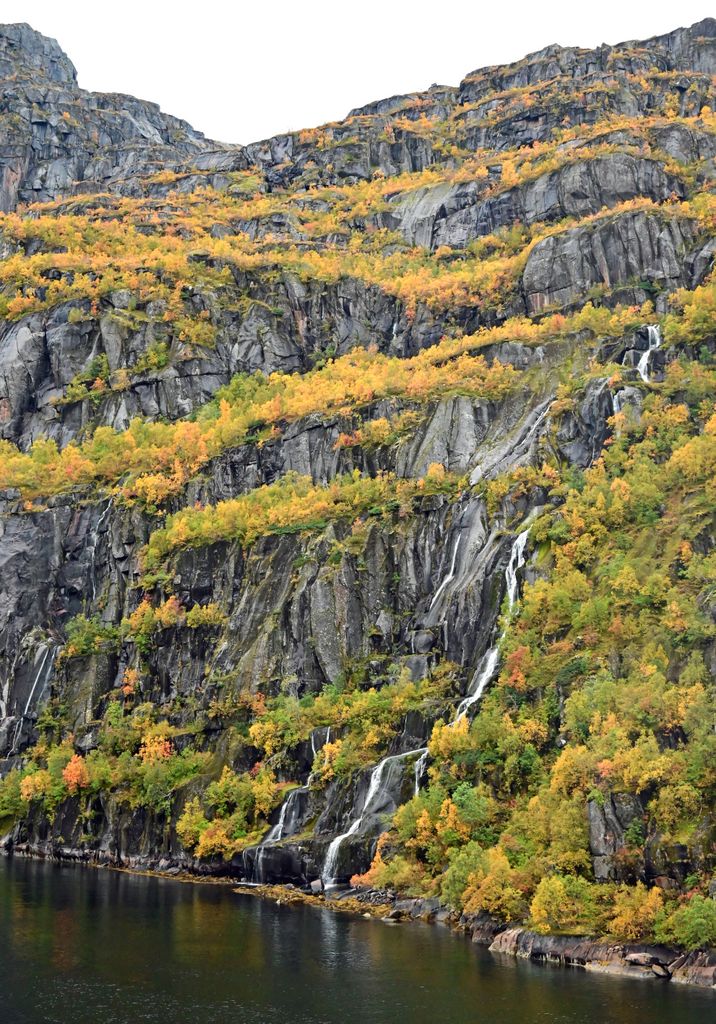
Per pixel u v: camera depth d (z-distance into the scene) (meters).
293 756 150.75
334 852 133.88
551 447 173.38
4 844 174.25
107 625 193.62
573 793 112.94
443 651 156.88
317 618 167.62
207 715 165.38
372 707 150.12
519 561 155.75
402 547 171.50
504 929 107.69
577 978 95.00
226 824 148.25
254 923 114.94
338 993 89.81
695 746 109.25
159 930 111.06
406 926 114.25
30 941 106.00
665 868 103.00
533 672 135.12
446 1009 85.75
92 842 164.00
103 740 174.25
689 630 127.00
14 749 189.38
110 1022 83.19
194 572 184.50
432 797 127.00
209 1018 84.00
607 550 149.12
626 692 120.19
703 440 156.25
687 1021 81.81
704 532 142.25
